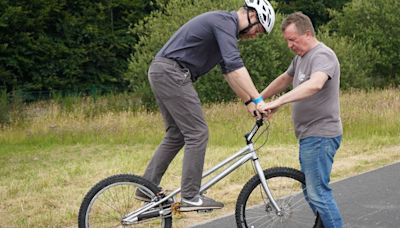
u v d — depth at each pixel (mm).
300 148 5367
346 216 6715
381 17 26641
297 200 5570
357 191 7852
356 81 24156
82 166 10141
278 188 5559
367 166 9812
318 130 5246
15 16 25500
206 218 6805
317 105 5223
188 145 5188
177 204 5258
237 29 5172
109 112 17234
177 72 5137
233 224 6484
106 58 28594
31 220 6793
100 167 9992
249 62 20625
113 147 12758
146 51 20875
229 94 19406
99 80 28609
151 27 20953
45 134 14266
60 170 9883
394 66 27094
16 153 12242
